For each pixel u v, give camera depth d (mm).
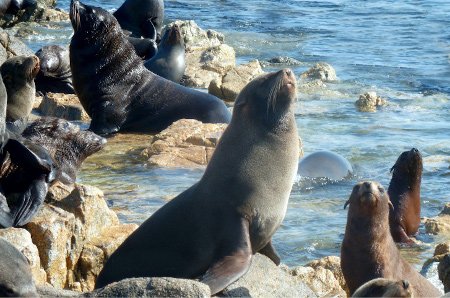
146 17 38250
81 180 20281
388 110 29812
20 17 44375
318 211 18906
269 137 13312
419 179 18562
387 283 9984
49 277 13000
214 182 13039
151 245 12961
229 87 31094
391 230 18250
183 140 22969
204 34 40906
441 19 55219
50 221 13188
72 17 25984
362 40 46406
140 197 18969
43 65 30078
